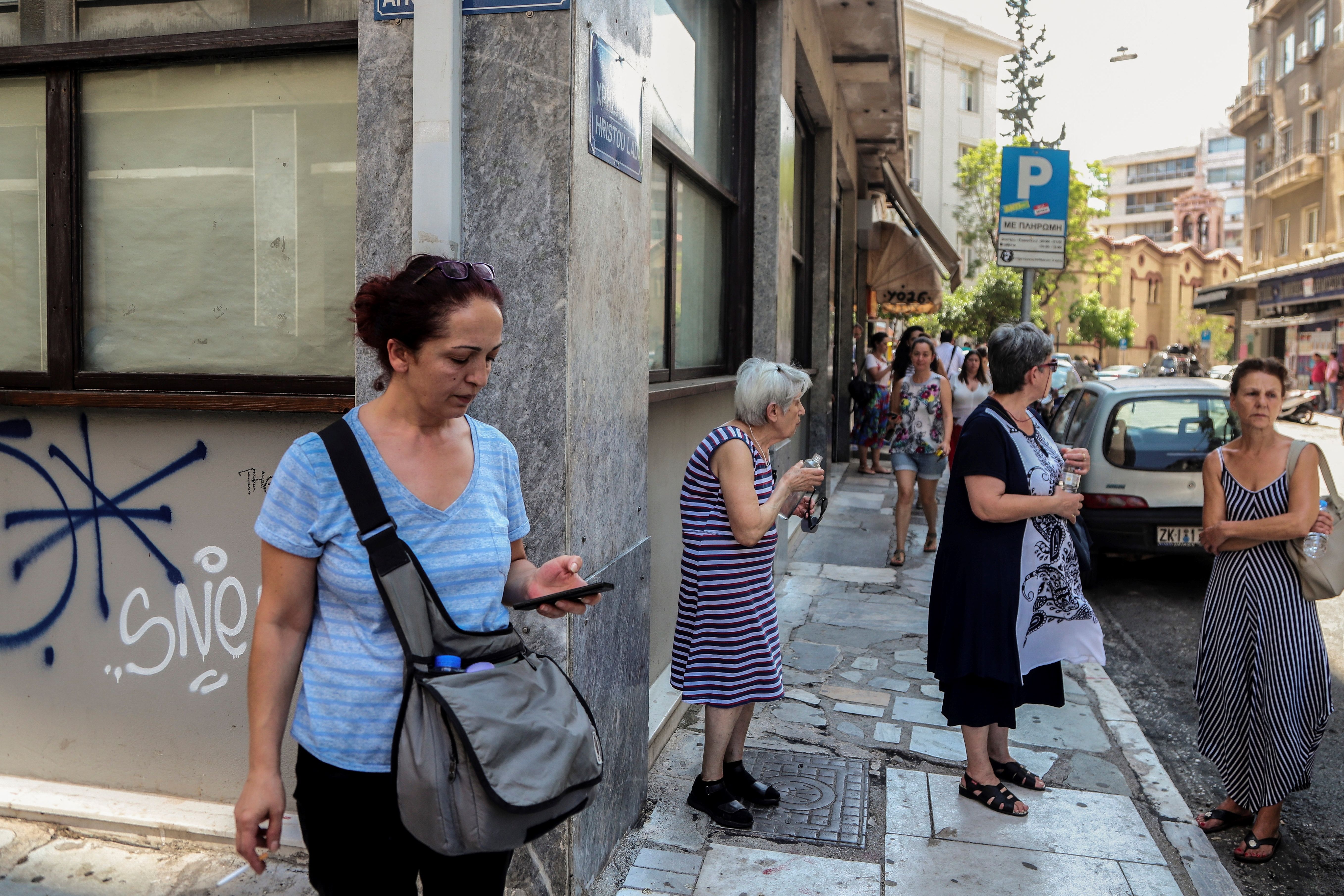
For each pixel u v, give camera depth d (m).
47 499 3.28
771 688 3.38
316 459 1.71
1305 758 3.44
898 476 7.75
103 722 3.32
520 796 1.59
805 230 10.30
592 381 2.90
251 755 1.69
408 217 2.78
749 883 3.13
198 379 3.25
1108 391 7.51
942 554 3.65
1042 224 8.80
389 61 2.77
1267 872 3.45
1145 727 4.84
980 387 9.42
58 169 3.30
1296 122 34.47
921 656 5.50
